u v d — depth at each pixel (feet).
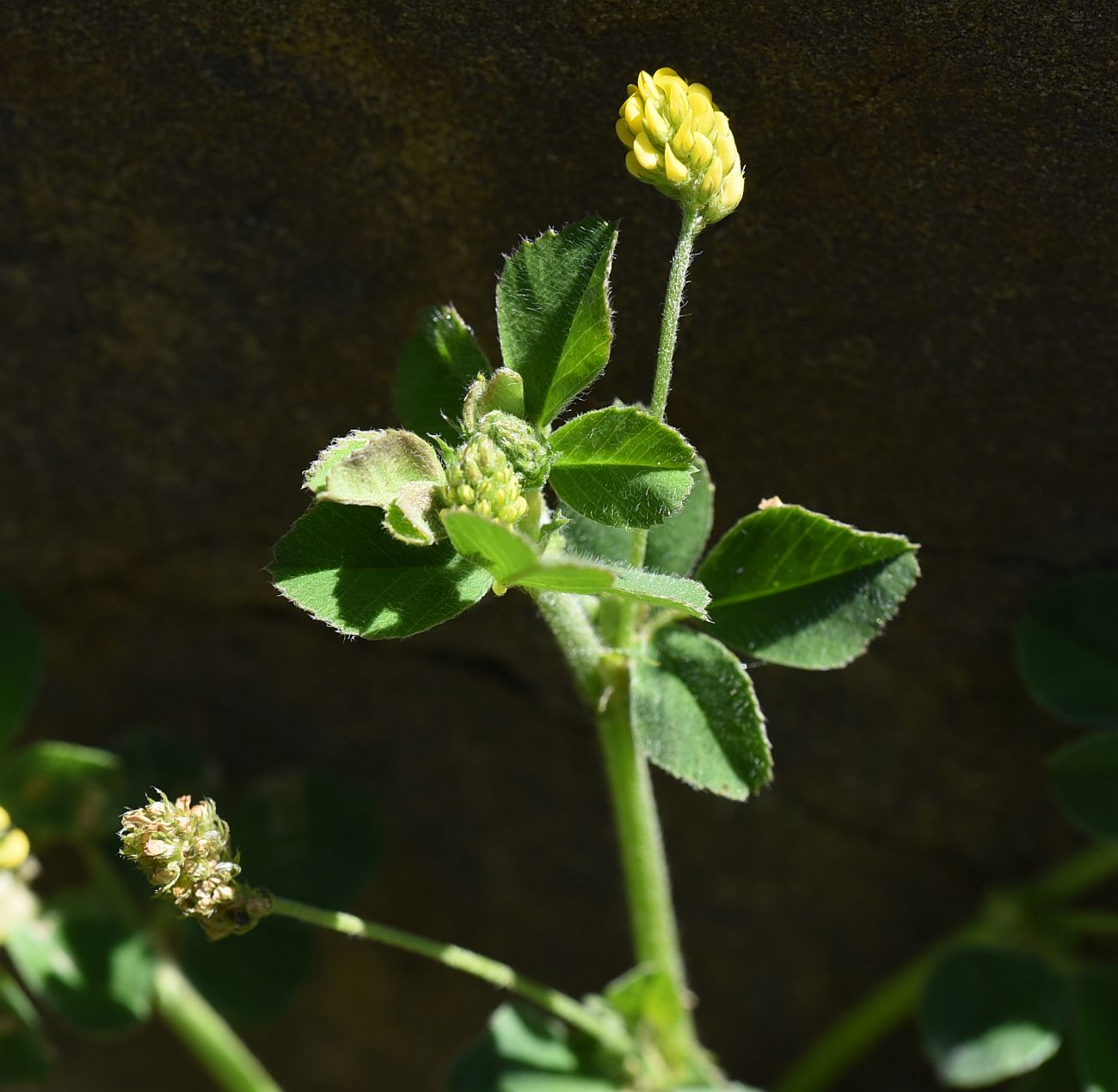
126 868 0.55
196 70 0.46
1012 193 0.45
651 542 0.46
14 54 0.46
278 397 0.51
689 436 0.50
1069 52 0.43
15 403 0.52
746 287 0.47
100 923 0.53
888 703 0.55
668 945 0.48
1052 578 0.52
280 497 0.53
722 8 0.44
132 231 0.49
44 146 0.47
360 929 0.45
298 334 0.50
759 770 0.44
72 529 0.55
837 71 0.44
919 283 0.47
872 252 0.46
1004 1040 0.52
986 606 0.52
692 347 0.49
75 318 0.51
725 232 0.47
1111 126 0.44
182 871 0.42
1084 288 0.46
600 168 0.46
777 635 0.45
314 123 0.46
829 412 0.49
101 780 0.53
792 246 0.47
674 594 0.40
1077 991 0.52
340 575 0.41
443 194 0.47
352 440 0.40
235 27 0.45
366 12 0.44
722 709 0.44
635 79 0.45
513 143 0.46
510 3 0.44
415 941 0.46
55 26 0.45
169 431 0.52
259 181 0.48
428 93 0.46
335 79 0.46
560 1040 0.50
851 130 0.45
